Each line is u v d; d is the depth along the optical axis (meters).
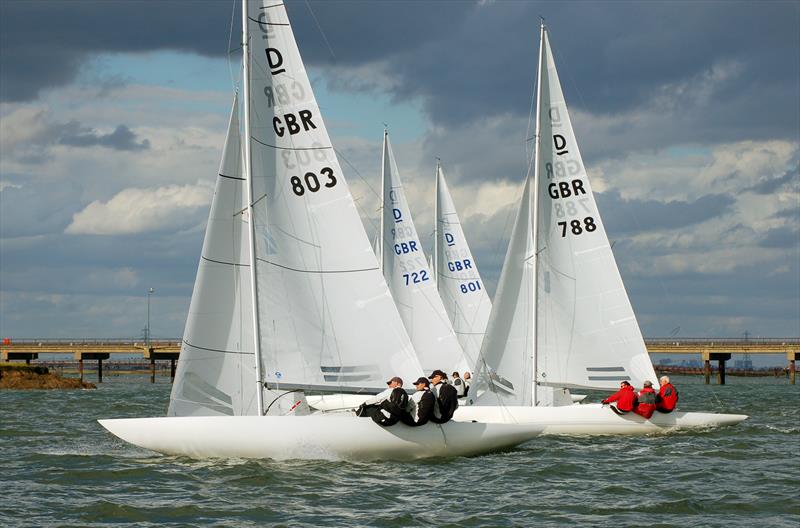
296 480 26.14
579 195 40.81
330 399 51.56
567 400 40.53
